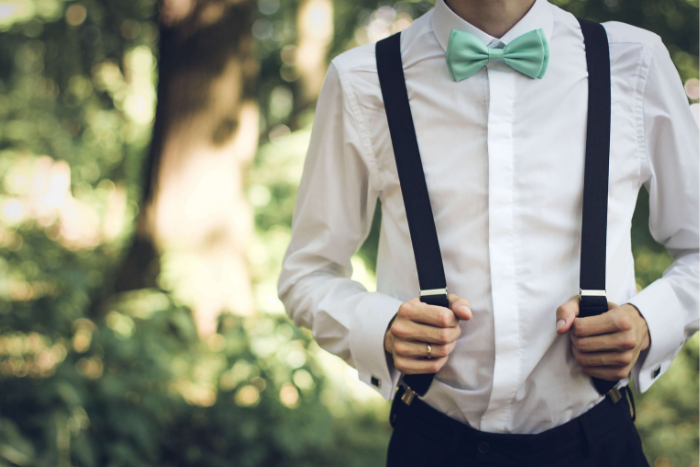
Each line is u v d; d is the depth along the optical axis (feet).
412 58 3.52
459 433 3.34
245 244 11.61
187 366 8.80
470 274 3.30
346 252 4.05
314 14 21.35
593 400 3.31
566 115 3.24
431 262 3.27
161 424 8.00
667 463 10.48
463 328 3.33
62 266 8.58
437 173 3.38
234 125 11.38
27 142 14.75
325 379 9.24
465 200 3.30
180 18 11.02
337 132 3.77
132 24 19.70
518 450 3.23
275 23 25.67
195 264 10.55
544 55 3.23
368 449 9.78
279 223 16.20
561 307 3.07
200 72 11.07
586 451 3.27
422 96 3.45
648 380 3.27
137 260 11.19
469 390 3.33
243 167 11.69
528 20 3.35
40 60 19.57
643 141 3.31
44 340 7.68
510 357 3.23
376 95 3.57
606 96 3.25
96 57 20.01
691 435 11.00
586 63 3.30
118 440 7.38
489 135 3.26
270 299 11.44
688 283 3.34
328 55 21.94
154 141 11.44
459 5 3.42
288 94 26.08
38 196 12.96
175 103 11.16
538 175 3.22
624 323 2.93
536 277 3.22
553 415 3.27
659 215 3.55
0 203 11.72
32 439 6.81
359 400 11.55
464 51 3.29
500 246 3.24
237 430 8.00
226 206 11.27
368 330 3.40
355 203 3.88
